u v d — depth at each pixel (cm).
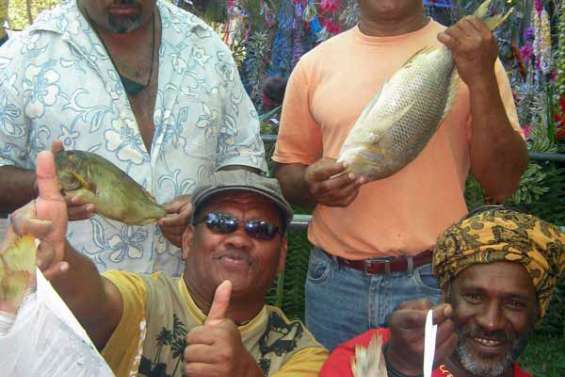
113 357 231
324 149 321
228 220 241
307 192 322
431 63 286
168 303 242
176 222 289
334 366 240
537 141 603
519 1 686
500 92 313
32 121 303
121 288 233
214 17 791
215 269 242
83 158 257
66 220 185
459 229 237
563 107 620
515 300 233
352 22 657
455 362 239
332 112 313
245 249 242
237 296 241
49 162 185
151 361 237
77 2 312
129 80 307
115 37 307
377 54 315
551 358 511
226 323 200
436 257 244
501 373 236
